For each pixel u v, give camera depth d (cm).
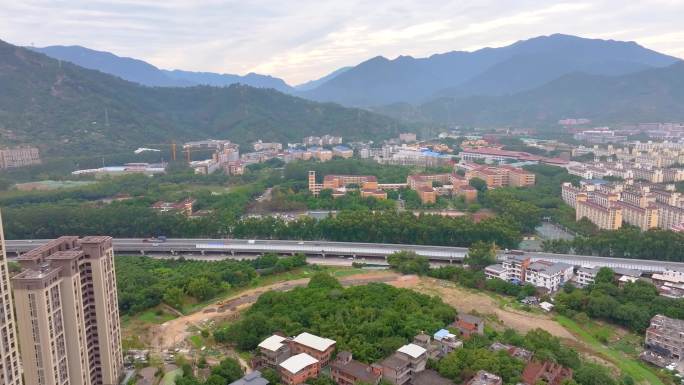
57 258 17288
